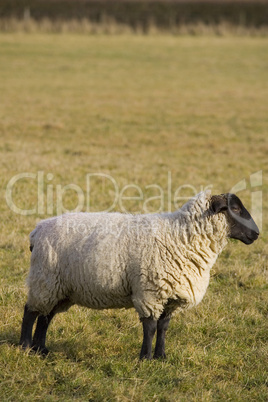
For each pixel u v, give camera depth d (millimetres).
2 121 32625
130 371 8742
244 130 33781
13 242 14766
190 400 8023
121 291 8945
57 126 32062
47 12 79000
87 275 8797
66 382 8367
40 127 31984
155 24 76500
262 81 50156
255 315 11328
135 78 49438
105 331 10391
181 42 68188
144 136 31156
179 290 8883
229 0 91312
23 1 83312
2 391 8023
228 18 81312
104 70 52062
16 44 61062
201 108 39281
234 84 48406
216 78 50656
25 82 45281
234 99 42781
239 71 54062
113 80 48156
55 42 63938
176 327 10711
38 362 8883
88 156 26125
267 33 74500
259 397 8320
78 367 8883
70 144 28594
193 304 9203
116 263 8797
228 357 9602
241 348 9992
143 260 8789
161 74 51500
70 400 7848
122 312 11234
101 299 9016
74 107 37844
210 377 8875
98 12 81312
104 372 8812
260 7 86688
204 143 30156
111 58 57656
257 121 36156
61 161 24594
